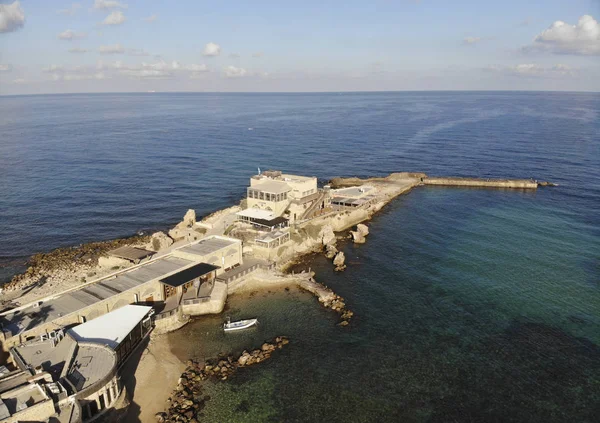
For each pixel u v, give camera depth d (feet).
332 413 157.48
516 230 349.82
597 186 485.15
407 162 617.62
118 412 148.56
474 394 167.84
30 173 526.57
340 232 349.41
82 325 181.47
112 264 275.80
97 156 631.56
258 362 185.06
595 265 281.95
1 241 329.52
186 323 214.28
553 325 214.48
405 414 157.38
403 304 234.79
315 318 220.84
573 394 168.25
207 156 645.51
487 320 219.00
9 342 167.02
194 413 155.63
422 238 333.01
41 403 125.80
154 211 401.49
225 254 259.39
